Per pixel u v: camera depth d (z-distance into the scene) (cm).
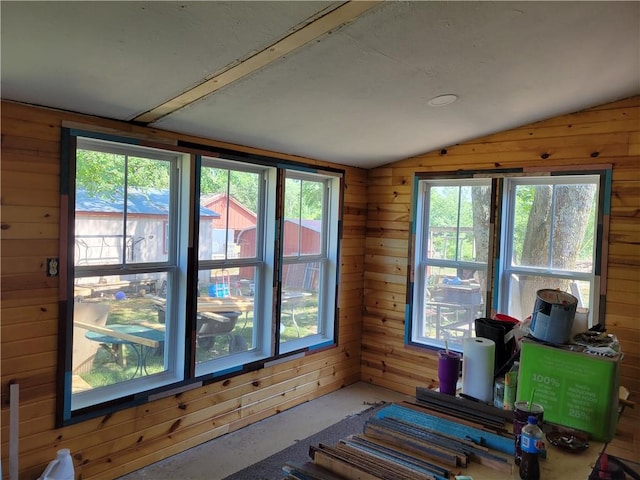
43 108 229
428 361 402
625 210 306
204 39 175
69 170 239
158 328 295
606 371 173
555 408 182
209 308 322
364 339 445
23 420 228
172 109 246
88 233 257
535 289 350
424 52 206
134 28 163
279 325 364
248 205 347
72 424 246
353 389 427
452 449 160
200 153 299
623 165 306
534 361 186
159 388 284
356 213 433
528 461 146
